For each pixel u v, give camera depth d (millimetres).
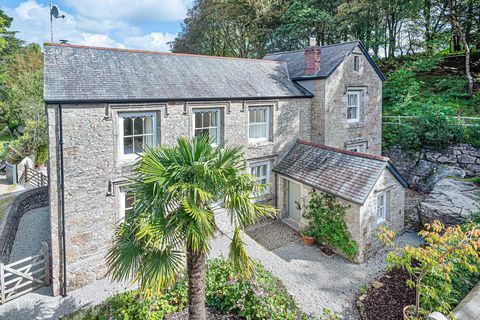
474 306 6551
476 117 17344
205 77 12727
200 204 5547
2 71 35156
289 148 14711
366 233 10562
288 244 11875
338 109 15570
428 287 6637
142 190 5836
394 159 18703
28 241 12156
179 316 7105
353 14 24750
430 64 23312
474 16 22953
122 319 6824
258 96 13070
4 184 19594
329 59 15836
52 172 8773
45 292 9234
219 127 12500
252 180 6133
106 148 9539
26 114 25000
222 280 7859
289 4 30281
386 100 23578
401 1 23922
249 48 36094
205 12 33344
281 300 7617
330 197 11227
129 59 11562
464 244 6211
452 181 13891
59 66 9758
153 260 5270
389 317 7539
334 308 8109
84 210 9312
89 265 9547
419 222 13031
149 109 10297
